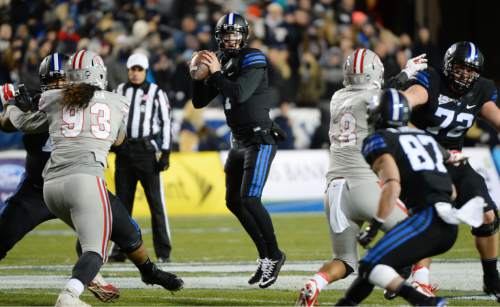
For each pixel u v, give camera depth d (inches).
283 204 2047.2
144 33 2170.3
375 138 706.8
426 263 856.3
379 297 892.0
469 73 848.9
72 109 792.3
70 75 810.8
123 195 1270.9
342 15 2393.0
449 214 689.0
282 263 965.2
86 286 767.1
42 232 1720.0
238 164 987.3
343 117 808.9
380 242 695.1
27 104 839.1
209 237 1583.4
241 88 935.0
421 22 2883.9
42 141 882.1
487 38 2920.8
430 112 866.8
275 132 976.3
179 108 2137.1
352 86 828.6
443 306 675.4
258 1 2503.7
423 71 865.5
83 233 771.4
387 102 716.0
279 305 847.7
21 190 893.2
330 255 1315.2
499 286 880.3
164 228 1270.9
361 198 781.9
